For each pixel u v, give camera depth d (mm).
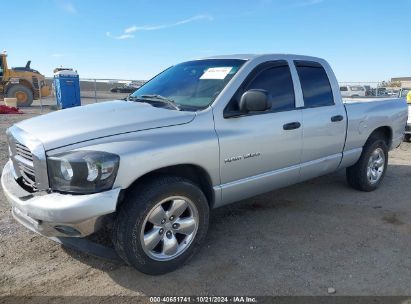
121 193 3072
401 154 8781
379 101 5793
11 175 3666
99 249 3447
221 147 3646
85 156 2930
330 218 4719
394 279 3352
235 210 4973
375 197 5523
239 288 3225
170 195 3318
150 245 3277
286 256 3756
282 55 4516
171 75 4598
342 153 5129
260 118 4016
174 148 3299
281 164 4312
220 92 3812
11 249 3852
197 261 3652
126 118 3402
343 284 3279
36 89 23734
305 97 4594
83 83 24578
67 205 2854
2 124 13430
